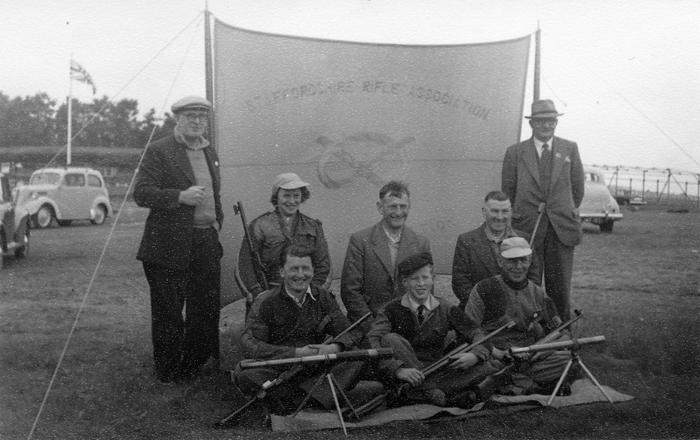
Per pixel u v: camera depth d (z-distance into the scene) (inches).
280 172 250.8
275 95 249.1
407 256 204.8
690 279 360.2
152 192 204.5
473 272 214.7
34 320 279.3
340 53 253.6
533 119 245.0
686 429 168.1
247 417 176.6
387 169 259.1
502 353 189.9
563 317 244.5
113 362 223.9
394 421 171.0
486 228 217.2
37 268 420.8
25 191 677.9
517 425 170.7
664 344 237.0
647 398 191.3
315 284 189.8
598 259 416.2
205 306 214.4
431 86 259.9
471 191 263.0
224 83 244.8
